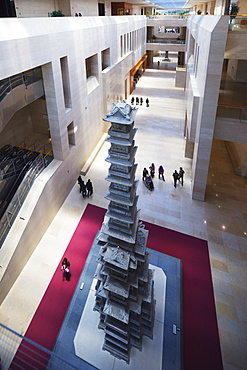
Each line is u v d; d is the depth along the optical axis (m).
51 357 7.82
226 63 28.56
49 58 12.05
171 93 36.53
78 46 15.25
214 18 12.67
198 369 8.87
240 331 9.87
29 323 10.12
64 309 10.62
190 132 15.93
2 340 8.14
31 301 10.89
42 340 9.55
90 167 19.59
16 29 9.95
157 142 23.42
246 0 18.61
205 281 11.69
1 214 13.12
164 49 44.06
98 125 21.59
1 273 10.55
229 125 13.76
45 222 13.98
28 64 10.58
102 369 8.79
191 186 17.72
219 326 10.04
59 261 12.59
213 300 10.92
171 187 17.70
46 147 18.03
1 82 11.21
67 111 14.83
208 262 12.54
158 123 27.23
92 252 12.95
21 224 11.95
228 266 12.33
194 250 13.13
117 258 7.54
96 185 17.78
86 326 9.91
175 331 9.77
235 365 8.95
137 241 8.19
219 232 14.16
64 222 14.82
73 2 20.69
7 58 9.37
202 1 36.53
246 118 13.30
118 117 6.24
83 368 8.79
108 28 20.89
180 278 11.69
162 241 13.64
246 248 13.20
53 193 14.55
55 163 14.99
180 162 20.47
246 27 11.25
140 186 17.81
